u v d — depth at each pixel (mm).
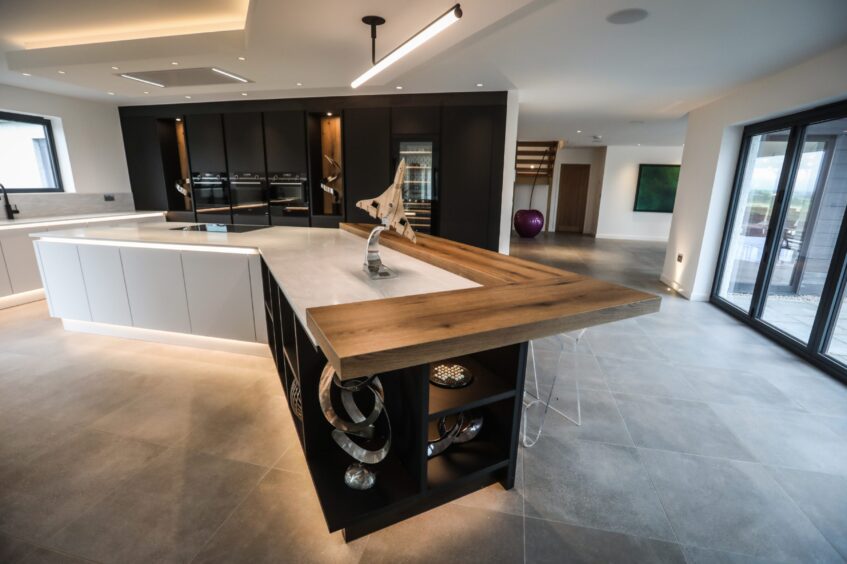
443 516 1628
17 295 4270
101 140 5719
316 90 4957
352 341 1061
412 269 2121
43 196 5035
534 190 11641
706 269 4777
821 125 3299
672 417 2348
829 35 2633
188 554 1441
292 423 2242
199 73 3521
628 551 1476
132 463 1910
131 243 3072
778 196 3676
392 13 2379
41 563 1398
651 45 2939
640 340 3562
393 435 1694
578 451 2033
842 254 2836
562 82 4125
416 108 5000
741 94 4039
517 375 1585
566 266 6859
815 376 2885
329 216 5625
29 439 2084
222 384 2672
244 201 5867
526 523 1598
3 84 4578
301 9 2336
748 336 3682
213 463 1918
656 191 10320
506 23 2586
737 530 1570
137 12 2861
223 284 2969
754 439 2145
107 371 2842
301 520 1598
